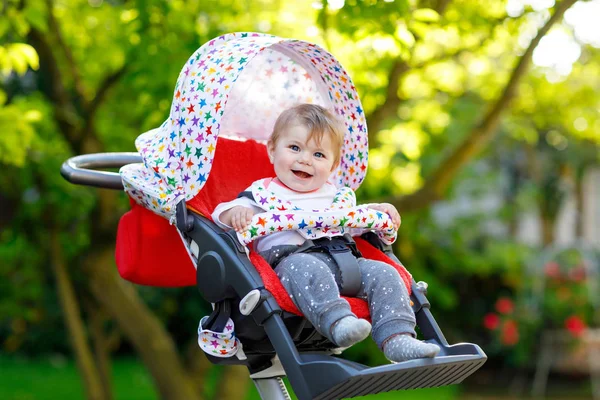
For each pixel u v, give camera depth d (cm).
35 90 848
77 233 808
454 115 834
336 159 357
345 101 366
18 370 1234
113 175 364
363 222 328
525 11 621
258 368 333
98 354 836
